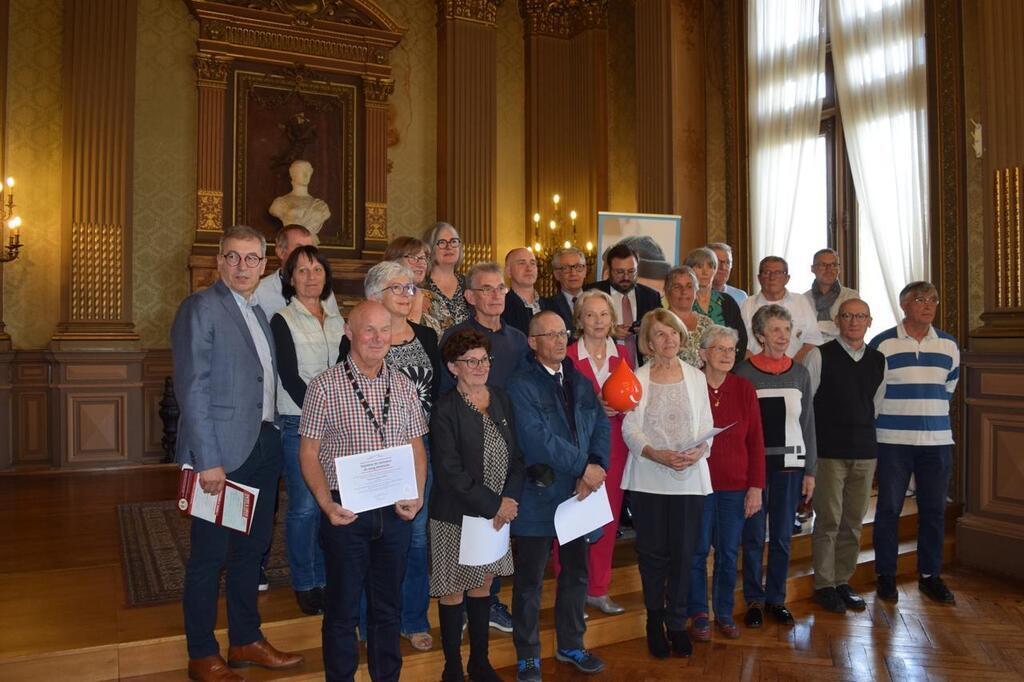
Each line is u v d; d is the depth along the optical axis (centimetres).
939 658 342
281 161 780
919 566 429
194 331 271
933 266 572
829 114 685
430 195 856
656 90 734
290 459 321
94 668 284
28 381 679
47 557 404
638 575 398
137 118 737
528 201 890
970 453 491
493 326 338
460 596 293
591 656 325
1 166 664
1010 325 474
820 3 670
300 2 788
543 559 306
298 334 322
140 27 740
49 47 699
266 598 343
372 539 264
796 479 379
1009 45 480
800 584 419
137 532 453
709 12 755
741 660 339
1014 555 461
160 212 744
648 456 332
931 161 573
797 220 700
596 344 359
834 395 397
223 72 759
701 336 395
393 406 268
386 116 825
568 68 898
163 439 711
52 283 697
